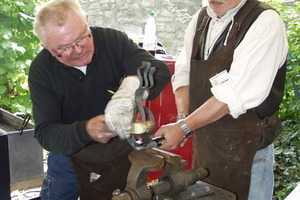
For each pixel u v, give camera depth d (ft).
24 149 7.89
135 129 3.71
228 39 5.05
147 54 5.51
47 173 6.68
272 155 5.65
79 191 6.19
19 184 8.00
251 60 4.60
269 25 4.60
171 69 7.70
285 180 8.68
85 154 5.99
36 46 11.93
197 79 5.59
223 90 4.69
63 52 4.61
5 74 12.10
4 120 9.27
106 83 5.51
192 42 5.93
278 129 5.57
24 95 12.03
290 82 8.35
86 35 4.70
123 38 5.63
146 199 3.72
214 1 5.00
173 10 12.28
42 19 4.44
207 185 4.50
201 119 4.86
